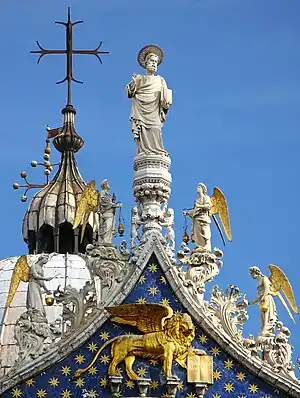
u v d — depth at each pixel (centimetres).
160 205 5166
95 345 4944
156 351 4906
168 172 5194
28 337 4944
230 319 5012
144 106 5247
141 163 5188
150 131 5225
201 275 5062
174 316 4950
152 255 5062
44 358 4903
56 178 7250
